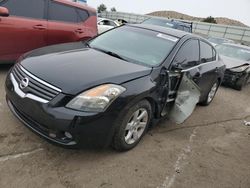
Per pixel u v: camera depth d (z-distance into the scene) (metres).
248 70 8.28
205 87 5.09
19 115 2.93
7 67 5.68
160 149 3.48
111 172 2.84
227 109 5.93
